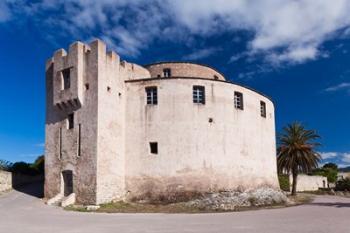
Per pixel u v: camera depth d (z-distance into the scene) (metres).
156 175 35.16
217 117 37.34
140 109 36.50
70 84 33.94
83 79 33.69
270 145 44.78
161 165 35.28
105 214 25.23
